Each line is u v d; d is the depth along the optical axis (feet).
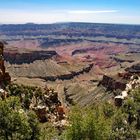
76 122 255.91
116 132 316.60
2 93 324.80
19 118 224.53
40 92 426.51
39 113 377.30
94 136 254.88
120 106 416.87
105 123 262.88
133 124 346.74
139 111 366.63
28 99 384.27
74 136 256.11
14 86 388.57
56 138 297.53
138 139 322.14
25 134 229.45
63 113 420.77
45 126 332.19
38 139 255.91
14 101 234.79
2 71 384.06
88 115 259.39
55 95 440.45
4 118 219.61
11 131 221.25
